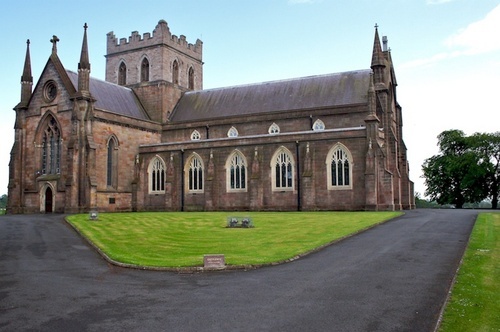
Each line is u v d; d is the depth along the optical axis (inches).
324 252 962.7
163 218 1809.8
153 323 518.3
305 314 537.6
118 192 2625.5
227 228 1418.6
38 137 2610.7
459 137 3634.4
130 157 2733.8
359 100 2512.3
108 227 1481.3
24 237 1302.9
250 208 2385.6
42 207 2517.2
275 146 2380.7
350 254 928.3
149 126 2903.5
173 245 1095.0
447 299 579.5
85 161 2415.1
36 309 582.6
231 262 849.5
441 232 1222.3
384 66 2501.2
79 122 2427.4
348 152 2226.9
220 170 2504.9
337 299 597.6
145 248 1056.2
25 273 816.3
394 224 1446.9
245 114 2753.4
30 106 2652.6
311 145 2301.9
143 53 3184.1
